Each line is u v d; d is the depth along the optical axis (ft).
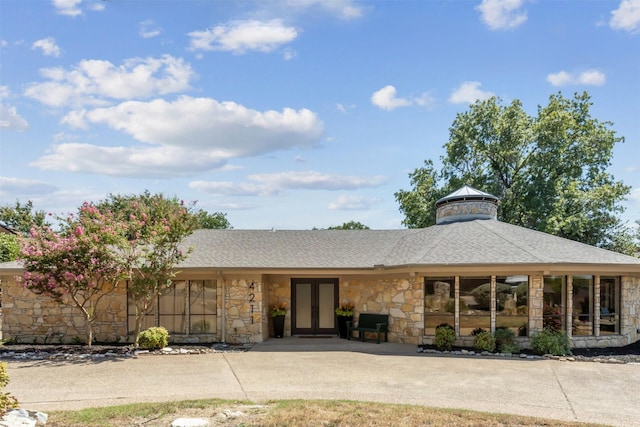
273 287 58.13
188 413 24.25
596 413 25.38
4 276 51.31
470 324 47.16
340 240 62.23
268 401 26.86
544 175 97.66
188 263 50.93
